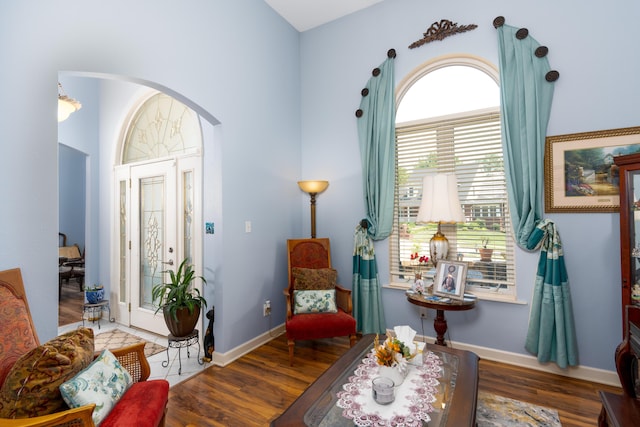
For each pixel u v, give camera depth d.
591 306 2.49
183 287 2.73
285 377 2.58
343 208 3.63
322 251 3.46
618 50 2.40
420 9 3.20
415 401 1.44
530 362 2.68
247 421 2.03
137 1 2.25
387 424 1.28
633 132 2.34
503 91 2.74
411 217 3.28
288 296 2.95
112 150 4.04
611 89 2.42
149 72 2.31
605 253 2.45
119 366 1.63
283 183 3.65
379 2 3.43
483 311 2.88
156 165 3.60
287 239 3.68
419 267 3.22
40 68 1.79
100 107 4.21
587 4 2.50
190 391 2.38
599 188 2.45
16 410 1.24
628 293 2.10
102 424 1.36
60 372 1.33
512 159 2.70
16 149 1.69
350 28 3.62
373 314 3.29
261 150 3.33
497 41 2.83
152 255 3.67
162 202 3.57
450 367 1.79
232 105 2.98
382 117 3.34
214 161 2.92
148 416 1.45
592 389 2.34
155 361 2.88
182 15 2.55
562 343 2.47
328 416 1.36
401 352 1.66
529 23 2.70
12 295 1.57
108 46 2.08
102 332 3.63
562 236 2.58
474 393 1.50
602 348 2.45
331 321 2.76
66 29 1.90
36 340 1.57
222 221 2.85
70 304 4.85
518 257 2.75
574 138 2.52
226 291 2.87
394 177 3.29
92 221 4.15
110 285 4.05
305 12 3.60
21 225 1.70
